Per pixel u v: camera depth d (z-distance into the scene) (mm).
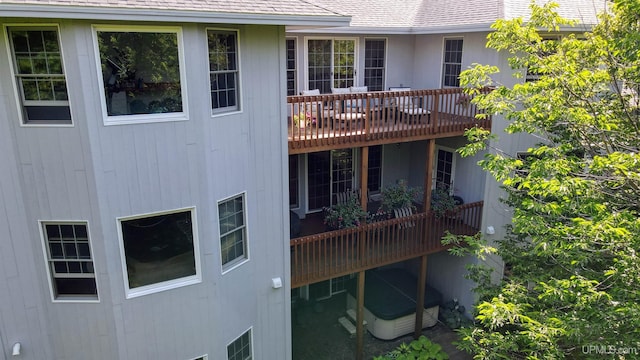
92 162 6492
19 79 6176
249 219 8508
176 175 7156
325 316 13461
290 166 12938
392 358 10812
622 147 8281
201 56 6926
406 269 14992
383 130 10547
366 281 14047
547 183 6723
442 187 13211
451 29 11875
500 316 6598
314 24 7473
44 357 7328
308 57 12773
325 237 10289
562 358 6445
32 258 6855
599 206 6512
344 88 13445
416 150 14648
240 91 7789
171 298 7652
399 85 14500
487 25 10992
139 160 6820
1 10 5238
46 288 7055
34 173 6488
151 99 6781
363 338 12422
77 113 6285
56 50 6094
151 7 5973
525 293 8320
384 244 11742
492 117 11742
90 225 6781
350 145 10188
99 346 7438
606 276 6879
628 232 6098
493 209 12391
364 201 10961
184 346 7992
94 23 6043
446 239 9953
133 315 7402
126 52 6422
